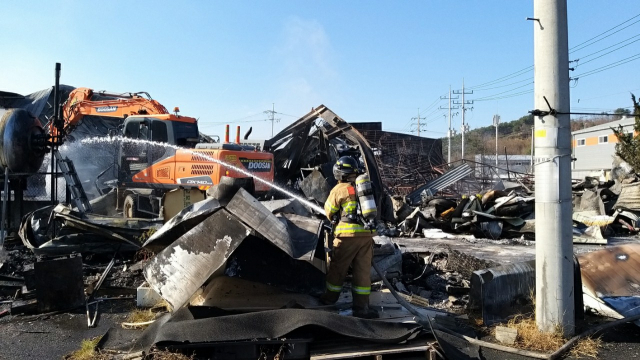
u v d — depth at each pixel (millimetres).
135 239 8312
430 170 29328
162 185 12117
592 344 4832
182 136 13508
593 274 6105
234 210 4875
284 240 4758
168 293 4898
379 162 26984
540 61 5074
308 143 17375
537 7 5098
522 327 5145
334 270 5250
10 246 9875
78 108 15172
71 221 8344
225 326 4297
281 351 4254
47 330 5395
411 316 5266
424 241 12500
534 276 5785
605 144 45062
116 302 6379
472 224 13422
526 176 28109
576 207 16438
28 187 13508
